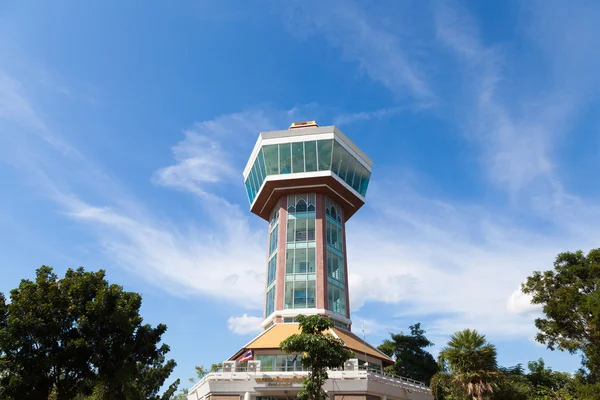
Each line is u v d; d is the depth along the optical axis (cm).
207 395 4212
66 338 2803
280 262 5612
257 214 6650
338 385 3944
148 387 5081
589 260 4081
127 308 2997
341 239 6103
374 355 4822
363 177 6488
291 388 3975
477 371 3350
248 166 6562
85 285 3014
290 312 5238
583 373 4150
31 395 2634
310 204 5959
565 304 3831
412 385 4441
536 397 5019
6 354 2638
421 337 6862
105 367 2886
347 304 5675
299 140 5938
